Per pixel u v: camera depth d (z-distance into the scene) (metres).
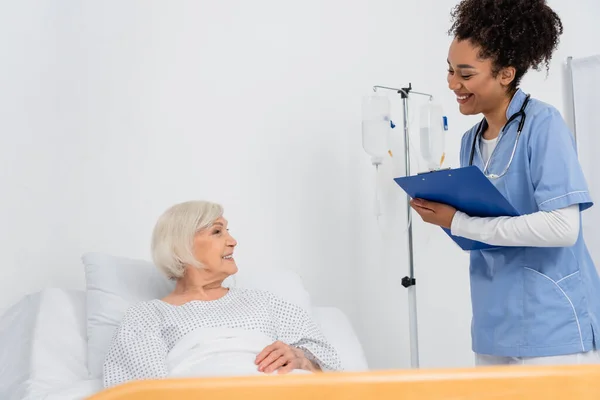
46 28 2.29
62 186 2.29
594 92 3.04
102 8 2.40
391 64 2.80
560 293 1.51
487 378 0.49
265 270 2.23
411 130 2.80
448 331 2.81
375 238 2.70
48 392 1.56
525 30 1.53
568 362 1.50
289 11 2.65
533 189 1.54
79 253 2.30
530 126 1.55
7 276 2.16
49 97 2.28
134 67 2.42
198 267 1.81
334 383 0.49
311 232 2.60
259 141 2.55
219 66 2.53
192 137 2.47
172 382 0.48
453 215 1.61
